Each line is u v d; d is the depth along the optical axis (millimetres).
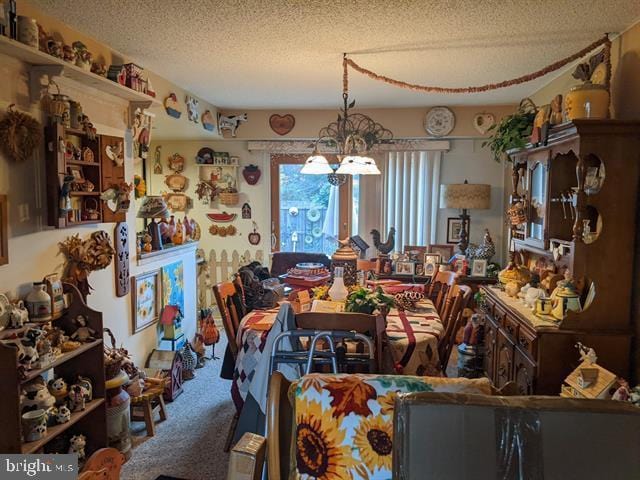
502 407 1129
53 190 2264
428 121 4742
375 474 1340
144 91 3002
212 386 3656
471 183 5078
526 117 3205
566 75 3373
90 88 2633
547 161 2900
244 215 5340
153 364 3383
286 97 4348
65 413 2084
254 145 5203
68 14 2332
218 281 5426
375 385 1422
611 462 1094
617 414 1118
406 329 2539
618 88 2633
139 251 3332
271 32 2588
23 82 2152
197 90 4051
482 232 5113
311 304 3018
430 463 1103
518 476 1093
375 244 4875
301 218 5387
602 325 2400
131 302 3184
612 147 2359
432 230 5109
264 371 2223
